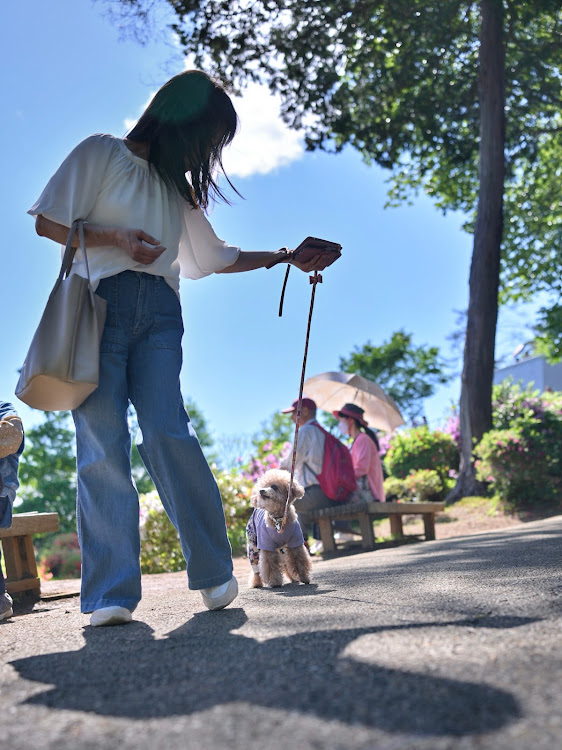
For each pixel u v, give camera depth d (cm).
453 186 1875
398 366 3494
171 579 621
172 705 148
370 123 1611
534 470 1185
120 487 272
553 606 221
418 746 116
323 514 796
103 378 270
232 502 987
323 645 187
